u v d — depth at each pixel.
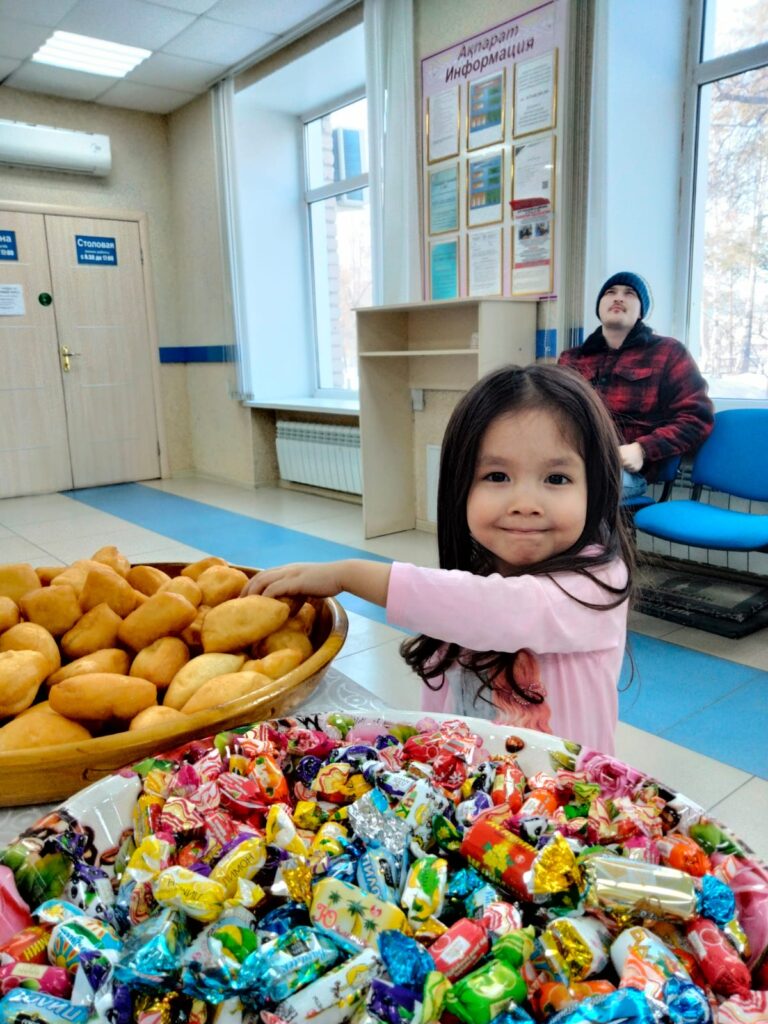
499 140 3.19
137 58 4.47
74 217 5.29
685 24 2.91
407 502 3.94
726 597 2.61
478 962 0.36
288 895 0.41
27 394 5.31
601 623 0.72
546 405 0.68
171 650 0.76
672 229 3.06
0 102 4.90
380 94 3.55
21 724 0.63
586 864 0.40
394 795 0.49
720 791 1.60
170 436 6.02
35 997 0.35
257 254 5.12
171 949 0.35
